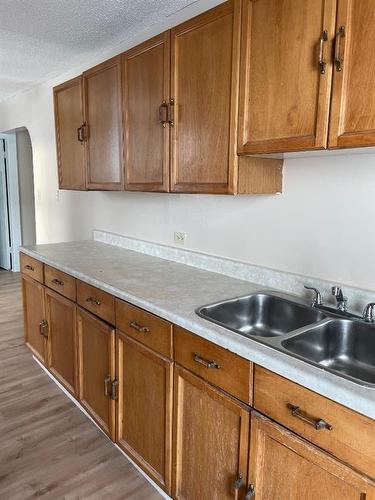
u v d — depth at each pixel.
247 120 1.48
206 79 1.63
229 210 2.07
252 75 1.44
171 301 1.66
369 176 1.48
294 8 1.27
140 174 2.08
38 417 2.28
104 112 2.31
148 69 1.94
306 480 1.10
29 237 5.79
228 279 2.02
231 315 1.68
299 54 1.28
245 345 1.23
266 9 1.36
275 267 1.86
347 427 0.98
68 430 2.17
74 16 2.25
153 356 1.64
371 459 0.94
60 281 2.38
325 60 1.20
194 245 2.32
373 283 1.51
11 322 3.73
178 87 1.78
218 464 1.39
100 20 2.30
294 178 1.73
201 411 1.44
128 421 1.87
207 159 1.68
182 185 1.82
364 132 1.13
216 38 1.57
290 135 1.33
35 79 3.64
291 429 1.12
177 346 1.51
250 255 1.98
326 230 1.64
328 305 1.60
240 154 1.53
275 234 1.84
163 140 1.89
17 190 5.55
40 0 2.04
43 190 4.08
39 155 4.06
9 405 2.39
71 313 2.29
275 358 1.14
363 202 1.51
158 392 1.65
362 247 1.53
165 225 2.53
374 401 0.92
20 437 2.10
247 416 1.25
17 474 1.84
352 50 1.13
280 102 1.35
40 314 2.71
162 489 1.69
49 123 3.77
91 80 2.39
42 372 2.80
